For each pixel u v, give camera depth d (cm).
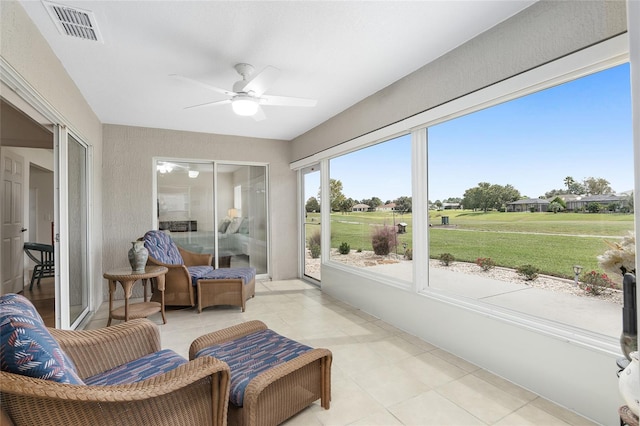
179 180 502
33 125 373
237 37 236
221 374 142
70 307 307
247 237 551
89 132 370
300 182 577
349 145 398
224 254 531
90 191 379
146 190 471
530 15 204
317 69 291
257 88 267
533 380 209
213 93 341
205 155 513
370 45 250
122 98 352
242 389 154
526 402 198
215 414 140
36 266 514
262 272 565
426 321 292
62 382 106
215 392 140
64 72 275
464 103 248
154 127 476
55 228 276
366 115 364
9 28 178
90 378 153
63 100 272
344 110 407
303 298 443
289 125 478
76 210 330
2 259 423
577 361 187
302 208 576
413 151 309
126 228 458
